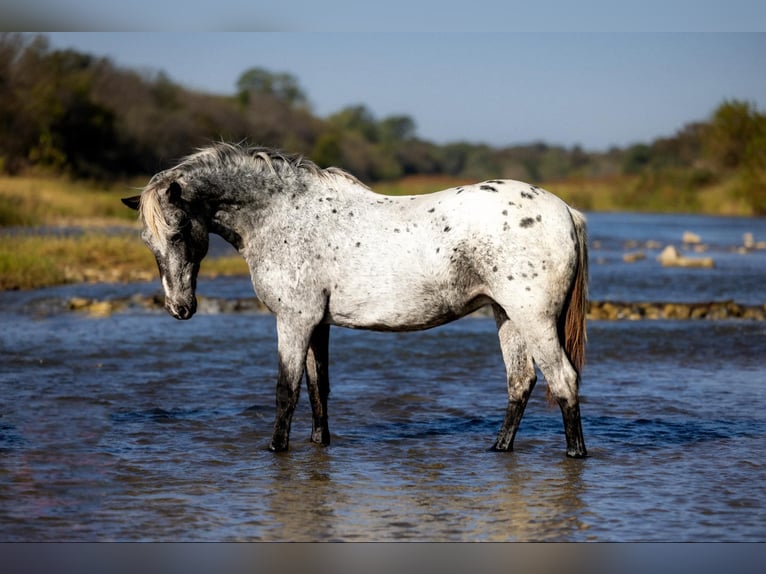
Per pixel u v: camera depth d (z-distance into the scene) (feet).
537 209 34.01
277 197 36.09
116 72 313.94
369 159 432.66
